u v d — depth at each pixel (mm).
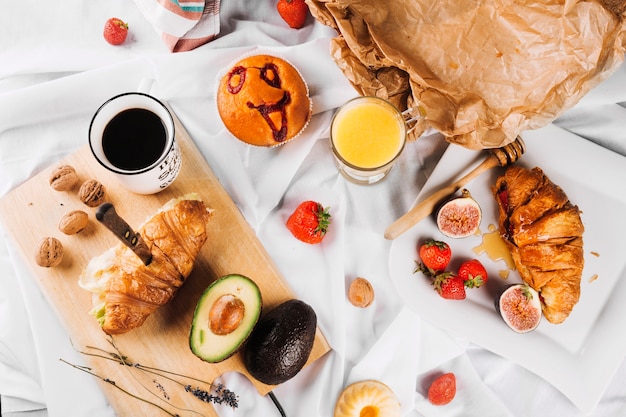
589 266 793
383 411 794
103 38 842
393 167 826
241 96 748
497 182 787
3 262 813
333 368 798
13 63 837
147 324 773
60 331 792
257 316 723
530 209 758
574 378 777
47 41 840
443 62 727
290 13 814
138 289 715
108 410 791
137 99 709
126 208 791
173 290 740
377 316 821
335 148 758
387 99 765
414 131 768
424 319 784
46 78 846
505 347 780
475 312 786
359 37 721
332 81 808
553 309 763
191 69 815
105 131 709
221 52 815
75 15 839
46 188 789
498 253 799
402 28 724
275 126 757
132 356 771
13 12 834
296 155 812
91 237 784
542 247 753
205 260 784
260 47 818
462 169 792
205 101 820
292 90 757
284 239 815
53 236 783
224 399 766
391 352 811
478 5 703
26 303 793
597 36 682
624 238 787
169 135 708
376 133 750
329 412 804
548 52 703
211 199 795
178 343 774
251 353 735
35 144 829
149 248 720
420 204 778
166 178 746
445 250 768
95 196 771
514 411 827
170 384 771
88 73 815
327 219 788
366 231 822
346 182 824
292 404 802
